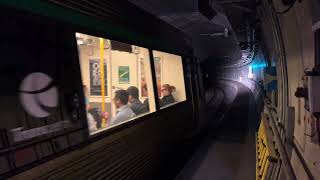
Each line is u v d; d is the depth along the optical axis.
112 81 5.85
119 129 4.83
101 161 4.20
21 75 2.94
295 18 3.42
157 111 6.48
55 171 3.24
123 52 6.09
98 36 4.34
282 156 3.32
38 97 3.12
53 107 3.31
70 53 3.69
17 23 2.95
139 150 5.52
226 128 12.51
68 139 3.48
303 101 3.27
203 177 6.59
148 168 5.96
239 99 24.67
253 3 7.90
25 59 3.01
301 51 3.23
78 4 3.90
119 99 5.66
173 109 7.65
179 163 8.13
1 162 2.61
